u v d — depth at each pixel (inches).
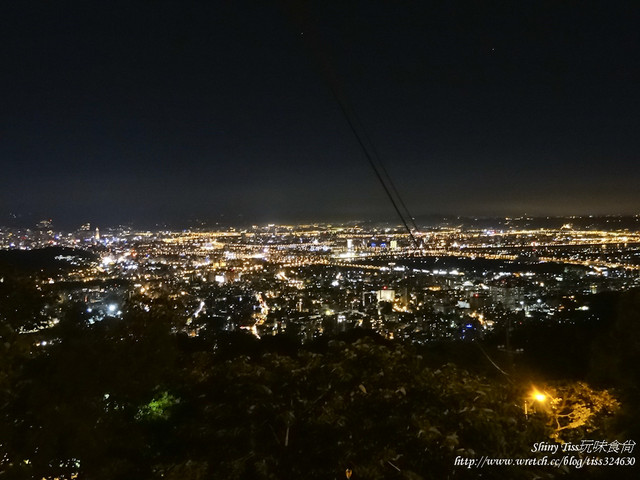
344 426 133.6
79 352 146.6
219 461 132.3
